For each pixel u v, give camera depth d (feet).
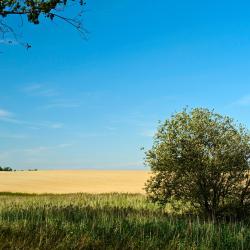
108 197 110.52
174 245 49.14
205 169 70.18
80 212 69.97
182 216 72.59
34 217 62.75
